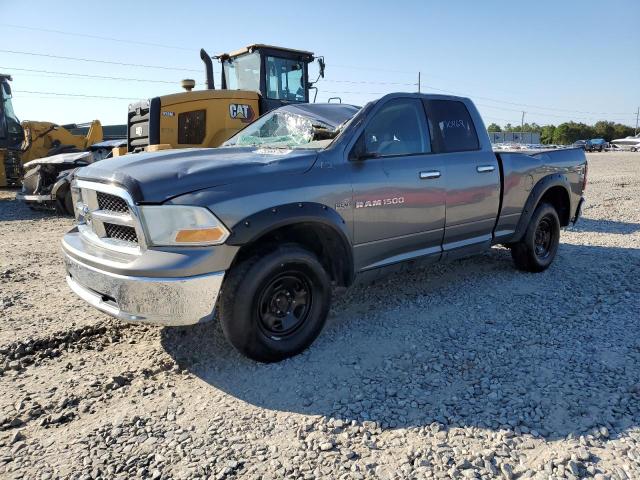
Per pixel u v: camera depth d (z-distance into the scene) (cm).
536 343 399
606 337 408
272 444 278
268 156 390
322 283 382
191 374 359
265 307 360
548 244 610
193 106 908
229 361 376
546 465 257
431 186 458
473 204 501
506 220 545
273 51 1028
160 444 279
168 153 404
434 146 480
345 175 398
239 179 349
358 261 416
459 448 272
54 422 299
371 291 533
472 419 298
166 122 887
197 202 327
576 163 638
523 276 586
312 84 1109
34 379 351
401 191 434
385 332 425
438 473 253
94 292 363
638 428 286
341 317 461
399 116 457
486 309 477
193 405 319
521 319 451
